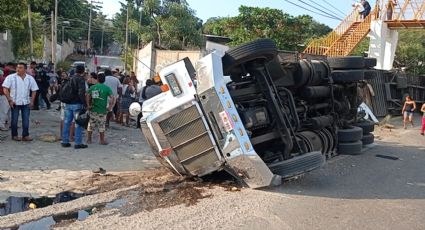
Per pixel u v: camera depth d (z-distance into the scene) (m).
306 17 34.06
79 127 10.30
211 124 6.95
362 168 9.92
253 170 7.08
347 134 11.16
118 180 7.75
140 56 36.91
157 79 7.51
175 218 5.93
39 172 8.03
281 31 32.97
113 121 15.97
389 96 23.38
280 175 7.33
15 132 10.76
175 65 7.19
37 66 19.12
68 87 10.19
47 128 13.05
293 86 9.28
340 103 11.25
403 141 15.28
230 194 7.12
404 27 27.33
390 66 28.56
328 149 10.48
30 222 5.62
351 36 27.20
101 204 6.45
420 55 41.59
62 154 9.58
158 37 47.19
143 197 6.81
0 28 16.02
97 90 10.73
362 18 28.28
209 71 6.90
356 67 11.03
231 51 7.37
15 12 15.11
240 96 7.69
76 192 7.02
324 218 6.27
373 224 6.13
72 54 85.94
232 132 6.86
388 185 8.48
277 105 7.86
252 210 6.42
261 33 32.62
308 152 8.43
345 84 11.46
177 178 7.93
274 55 7.83
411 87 26.89
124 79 15.05
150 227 5.55
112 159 9.41
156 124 7.14
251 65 7.80
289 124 8.05
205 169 7.19
